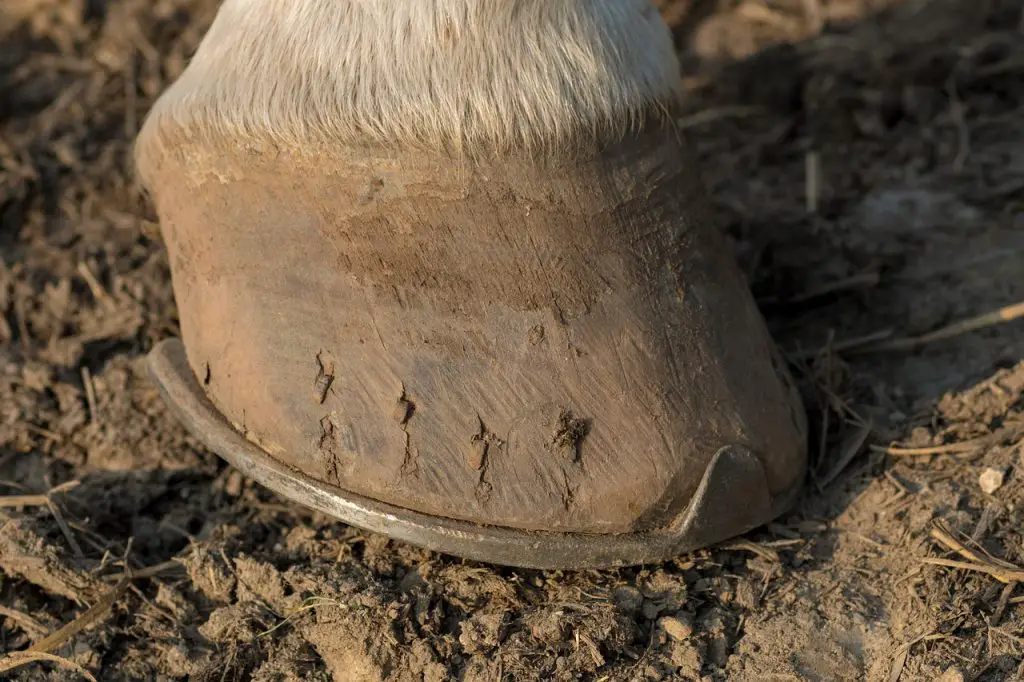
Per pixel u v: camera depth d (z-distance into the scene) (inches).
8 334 26.6
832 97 30.1
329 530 24.0
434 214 22.5
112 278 27.2
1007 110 29.9
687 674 22.6
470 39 22.3
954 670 22.2
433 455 22.4
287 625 23.1
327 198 22.6
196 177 23.2
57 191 28.6
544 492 22.4
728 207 28.4
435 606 23.0
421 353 22.5
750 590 23.1
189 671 23.0
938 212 27.9
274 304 22.8
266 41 22.8
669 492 22.6
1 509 24.4
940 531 23.3
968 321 25.8
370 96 22.4
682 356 22.8
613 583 23.2
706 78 31.2
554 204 22.5
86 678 23.1
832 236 27.5
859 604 23.1
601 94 22.5
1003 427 24.5
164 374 23.7
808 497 24.2
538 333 22.5
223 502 24.8
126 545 24.3
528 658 22.6
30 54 31.4
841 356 26.0
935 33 31.1
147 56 30.9
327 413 22.6
